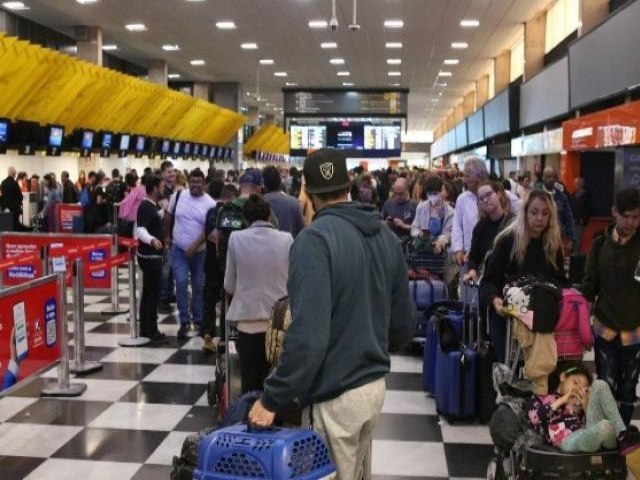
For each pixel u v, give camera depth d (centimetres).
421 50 1980
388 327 239
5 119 1249
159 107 1912
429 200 691
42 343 486
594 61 1033
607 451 290
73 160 1758
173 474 317
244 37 1786
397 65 2241
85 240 797
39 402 510
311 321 206
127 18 1585
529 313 346
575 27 1375
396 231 793
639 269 378
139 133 1892
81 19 1608
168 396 526
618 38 915
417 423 473
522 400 330
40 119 1372
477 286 455
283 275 418
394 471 395
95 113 1589
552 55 1582
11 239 791
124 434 449
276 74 2459
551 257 377
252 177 554
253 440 204
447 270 655
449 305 538
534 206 371
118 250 802
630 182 870
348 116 2520
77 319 583
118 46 1956
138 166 2089
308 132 2455
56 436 445
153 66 2220
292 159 4609
